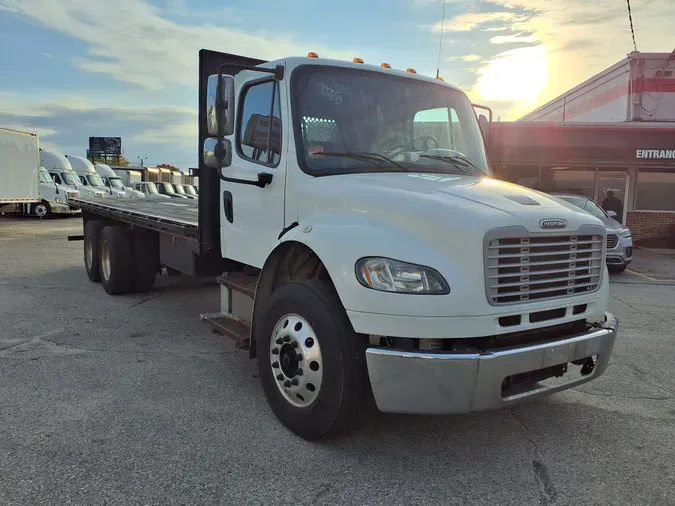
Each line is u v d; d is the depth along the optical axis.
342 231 3.35
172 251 7.02
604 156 16.80
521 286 3.19
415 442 3.63
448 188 3.57
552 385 3.44
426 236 3.12
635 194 18.64
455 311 2.98
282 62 4.09
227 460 3.33
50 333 6.06
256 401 4.26
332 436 3.46
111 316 6.90
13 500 2.87
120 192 30.97
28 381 4.59
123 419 3.88
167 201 11.05
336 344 3.28
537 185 18.91
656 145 16.61
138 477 3.12
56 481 3.06
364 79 4.28
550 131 16.92
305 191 3.78
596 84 21.39
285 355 3.63
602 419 4.07
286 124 3.98
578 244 3.47
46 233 18.72
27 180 21.73
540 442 3.68
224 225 4.83
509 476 3.23
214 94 3.96
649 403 4.40
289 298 3.57
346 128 4.08
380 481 3.14
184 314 7.09
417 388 3.04
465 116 4.79
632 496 3.04
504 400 3.12
